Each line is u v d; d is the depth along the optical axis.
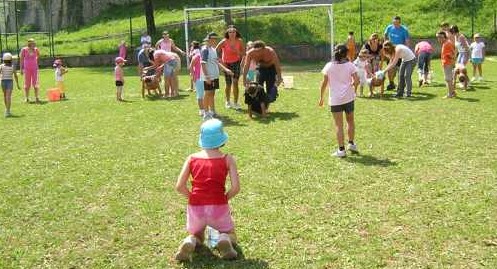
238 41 15.52
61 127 13.67
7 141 12.28
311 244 6.37
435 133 11.59
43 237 6.85
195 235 6.14
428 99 15.97
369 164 9.44
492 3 39.50
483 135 11.32
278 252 6.18
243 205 7.64
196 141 11.63
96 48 40.03
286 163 9.62
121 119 14.45
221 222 6.05
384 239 6.43
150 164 9.93
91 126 13.65
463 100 15.59
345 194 7.98
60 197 8.31
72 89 22.30
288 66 31.64
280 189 8.27
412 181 8.48
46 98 19.61
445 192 7.94
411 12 39.81
